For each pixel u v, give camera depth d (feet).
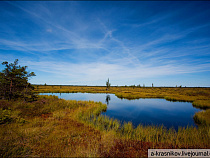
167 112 52.03
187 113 50.49
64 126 26.63
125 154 15.79
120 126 31.96
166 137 23.54
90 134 23.41
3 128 21.48
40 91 140.77
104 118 37.91
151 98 103.55
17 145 15.75
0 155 13.00
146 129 26.89
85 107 51.57
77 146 17.74
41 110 39.04
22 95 49.96
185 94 125.18
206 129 26.84
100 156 15.02
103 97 111.34
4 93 47.83
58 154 15.02
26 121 27.20
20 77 51.11
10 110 32.94
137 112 51.60
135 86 360.48
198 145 19.06
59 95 121.70
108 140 19.99
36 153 14.87
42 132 21.33
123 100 90.99
